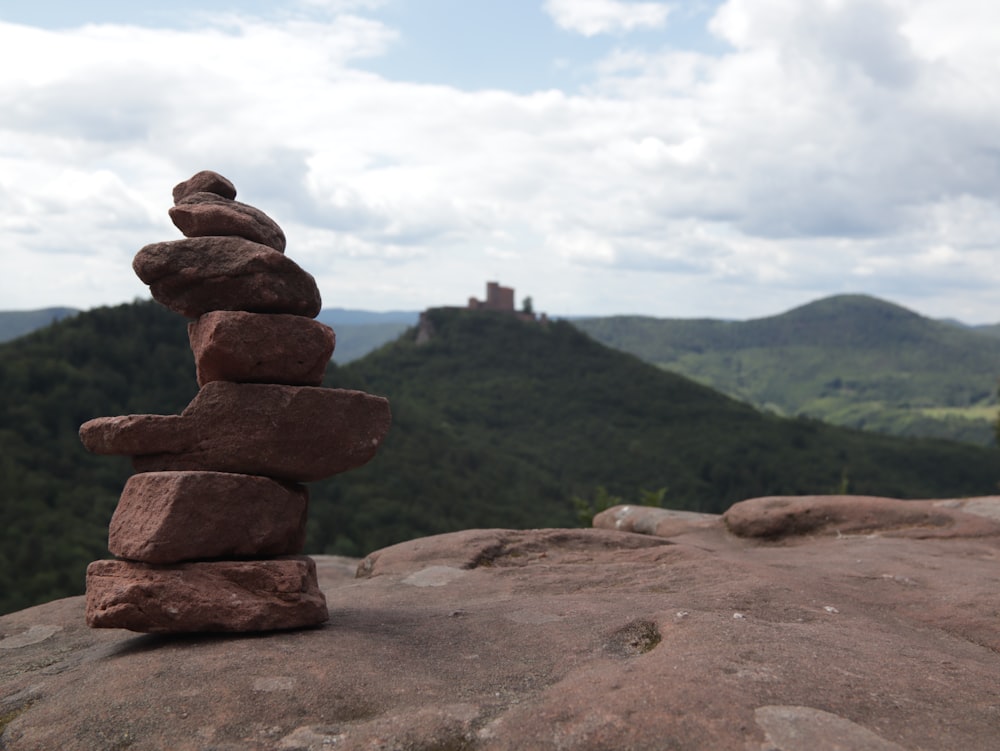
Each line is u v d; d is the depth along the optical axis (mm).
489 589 1146
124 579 869
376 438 955
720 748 595
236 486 887
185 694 713
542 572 1221
